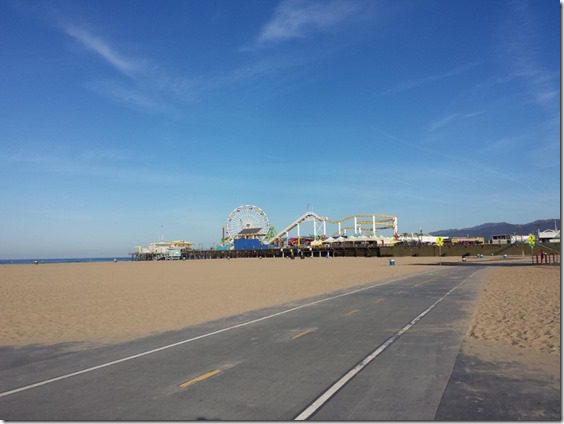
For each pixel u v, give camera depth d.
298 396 7.34
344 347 11.16
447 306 19.17
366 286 30.52
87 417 6.55
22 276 48.34
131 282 37.44
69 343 12.37
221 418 6.43
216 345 11.62
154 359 10.15
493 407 6.69
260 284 33.81
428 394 7.34
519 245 122.50
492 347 10.90
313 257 145.50
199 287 31.41
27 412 6.80
